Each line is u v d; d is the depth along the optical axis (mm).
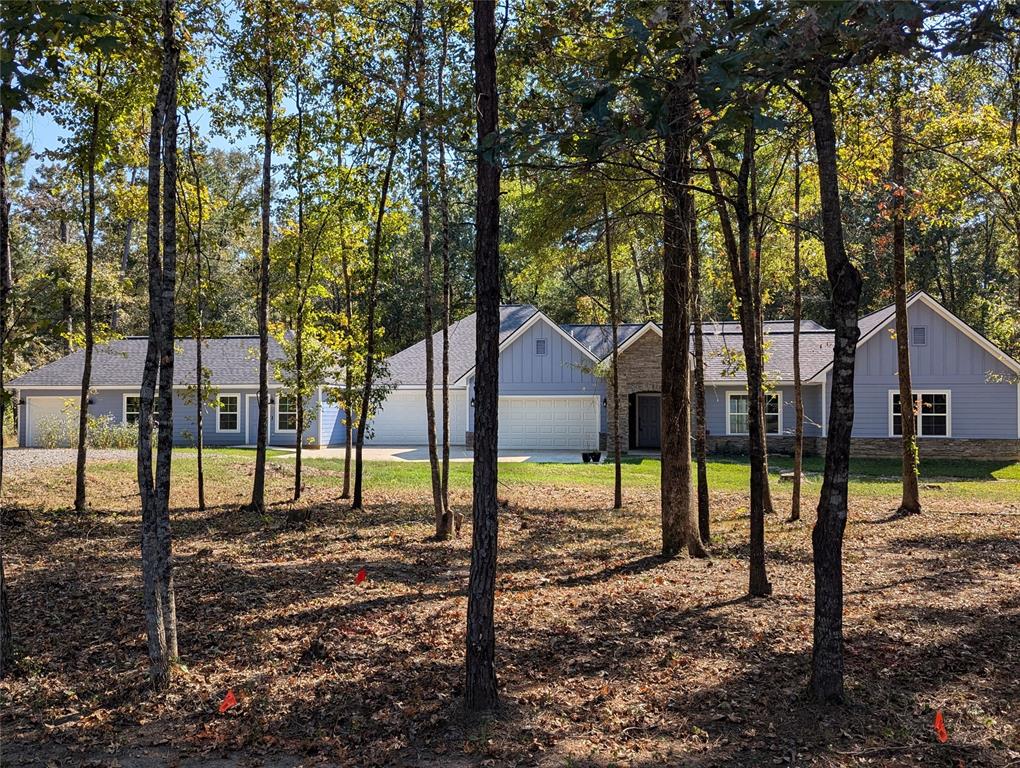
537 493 19812
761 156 12383
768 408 30375
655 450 32844
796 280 15211
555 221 11203
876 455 28609
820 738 5477
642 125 4773
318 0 12062
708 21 4699
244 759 5273
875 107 10086
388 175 14289
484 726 5652
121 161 13320
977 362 28031
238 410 32531
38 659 7160
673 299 11742
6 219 9375
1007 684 6469
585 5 7145
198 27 8609
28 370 33062
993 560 11508
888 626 8102
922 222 15102
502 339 32844
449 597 9320
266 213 14945
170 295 6676
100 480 19219
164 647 6559
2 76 5023
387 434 34531
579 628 8078
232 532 13859
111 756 5328
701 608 8836
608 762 5152
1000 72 9375
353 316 17234
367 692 6359
